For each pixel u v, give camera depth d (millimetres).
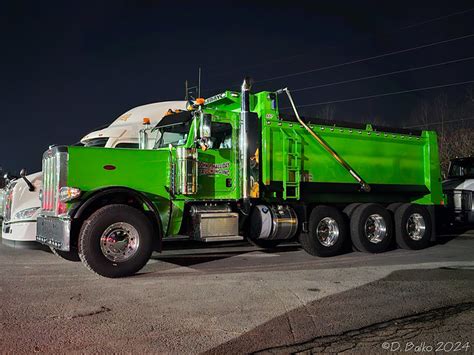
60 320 4840
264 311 5289
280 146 9188
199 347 4168
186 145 8273
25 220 9211
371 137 10523
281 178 9148
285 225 9016
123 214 7020
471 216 13039
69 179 7203
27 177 9570
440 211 11742
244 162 8664
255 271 7723
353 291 6285
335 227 9594
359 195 10609
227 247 11094
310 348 4223
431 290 6402
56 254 8711
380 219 10117
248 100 8828
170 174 7965
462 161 15188
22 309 5219
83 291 6098
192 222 8203
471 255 9930
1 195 12070
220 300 5723
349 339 4473
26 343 4164
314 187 9539
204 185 8266
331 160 9859
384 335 4598
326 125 9859
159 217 7465
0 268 7758
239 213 8797
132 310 5250
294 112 9414
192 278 7039
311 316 5133
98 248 6848
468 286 6672
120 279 6895
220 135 8836
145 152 7781
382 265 8477
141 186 7688
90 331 4516
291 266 8281
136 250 7094
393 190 10742
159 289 6262
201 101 8156
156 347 4141
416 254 10070
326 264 8555
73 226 7059
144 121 10023
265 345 4258
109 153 7508
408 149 11180
